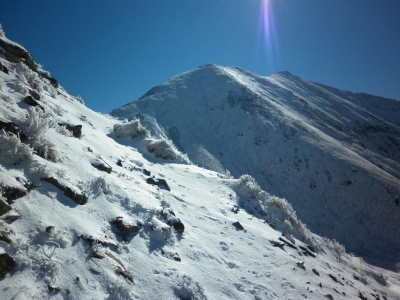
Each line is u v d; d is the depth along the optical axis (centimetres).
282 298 671
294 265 880
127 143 1617
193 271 614
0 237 384
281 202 1464
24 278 370
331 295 796
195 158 6694
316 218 4831
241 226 994
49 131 773
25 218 445
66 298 386
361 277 1228
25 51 1384
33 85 1058
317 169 5953
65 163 672
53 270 405
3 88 784
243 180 1524
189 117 8706
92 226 538
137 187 853
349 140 8919
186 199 1057
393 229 4309
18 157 535
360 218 4672
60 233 461
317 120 9781
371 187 5244
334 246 1480
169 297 496
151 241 625
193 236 777
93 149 968
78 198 572
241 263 760
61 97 1575
